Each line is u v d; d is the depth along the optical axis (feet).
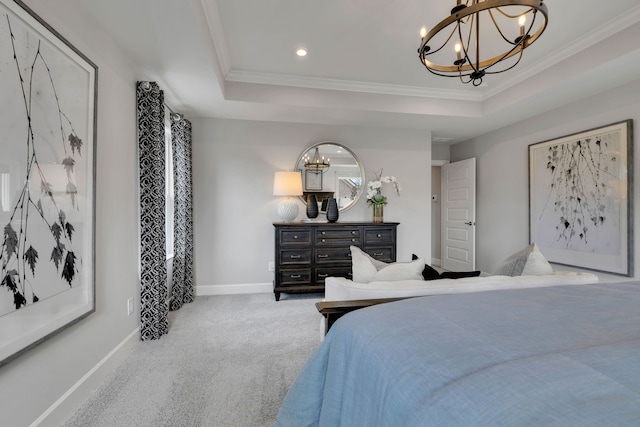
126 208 7.59
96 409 5.50
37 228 4.49
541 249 12.55
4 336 3.91
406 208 14.84
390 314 3.46
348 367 3.24
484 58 9.87
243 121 13.23
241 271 13.29
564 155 11.54
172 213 11.95
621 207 9.71
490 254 15.43
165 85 9.54
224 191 13.12
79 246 5.52
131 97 7.90
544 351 2.52
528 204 13.24
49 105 4.75
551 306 3.72
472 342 2.70
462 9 4.77
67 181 5.20
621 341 2.71
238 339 8.50
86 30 5.93
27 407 4.46
